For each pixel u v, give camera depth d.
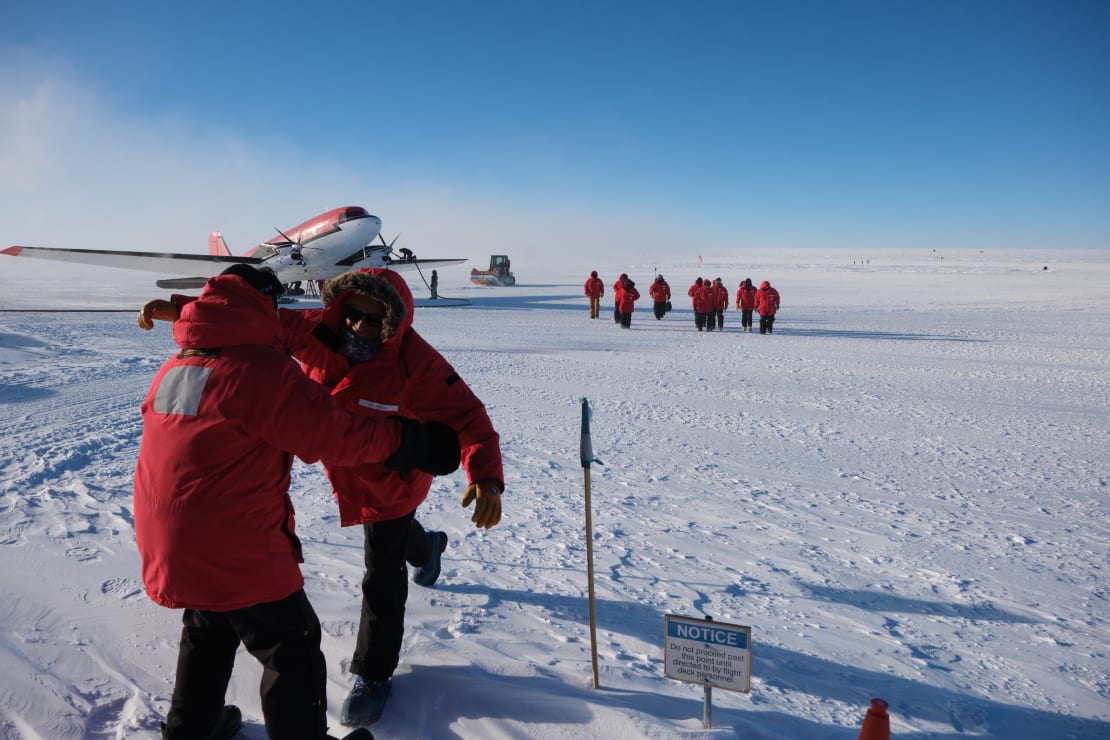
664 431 7.16
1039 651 2.83
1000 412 8.41
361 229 27.27
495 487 2.18
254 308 1.76
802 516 4.57
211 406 1.64
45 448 5.40
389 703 2.22
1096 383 10.60
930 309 26.94
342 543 3.71
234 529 1.67
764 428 7.41
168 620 2.72
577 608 3.04
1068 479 5.61
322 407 1.69
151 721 2.10
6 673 2.29
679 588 3.32
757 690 2.38
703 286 19.03
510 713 2.13
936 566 3.75
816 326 20.62
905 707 2.35
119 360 10.55
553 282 62.72
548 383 10.02
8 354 10.62
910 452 6.46
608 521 4.31
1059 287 42.97
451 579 3.30
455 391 2.31
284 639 1.81
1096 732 2.26
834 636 2.88
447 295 38.22
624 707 2.14
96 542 3.51
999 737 2.20
